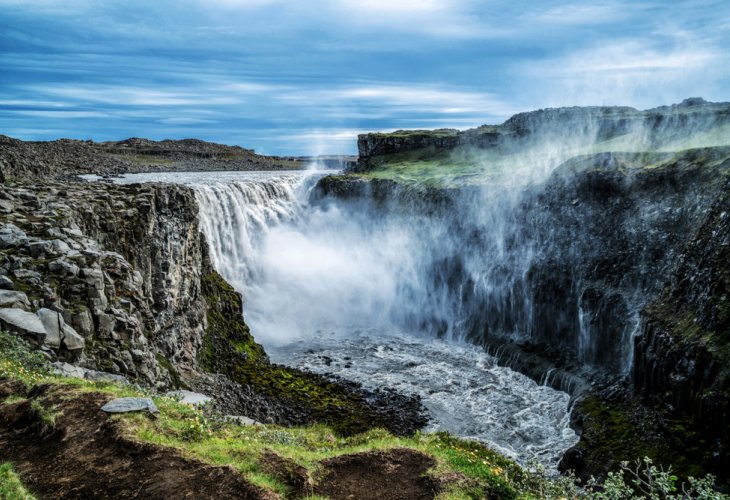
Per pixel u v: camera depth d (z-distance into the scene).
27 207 27.50
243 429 16.89
